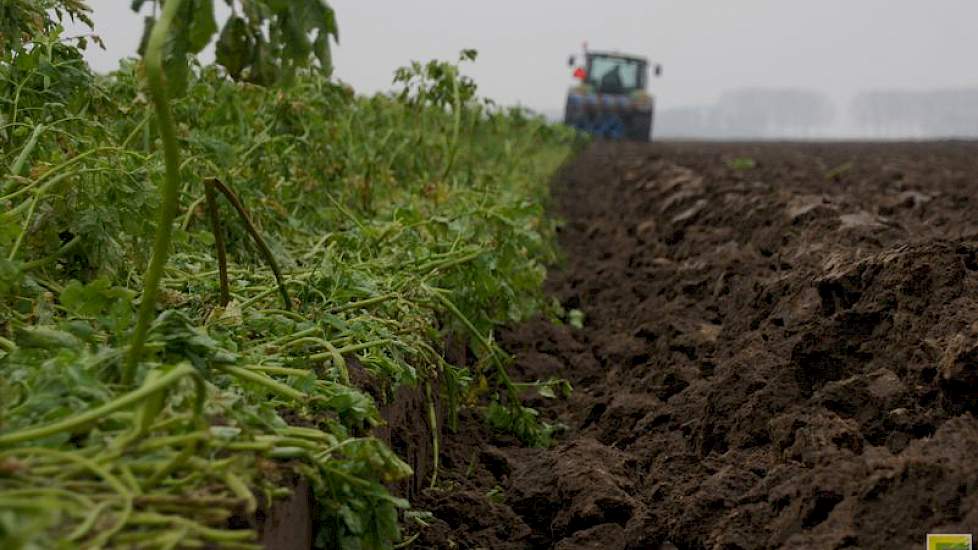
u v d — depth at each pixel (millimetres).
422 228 6758
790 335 5574
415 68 9812
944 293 4848
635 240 11727
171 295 4613
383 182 9125
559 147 23609
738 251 8336
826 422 4316
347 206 8625
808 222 8172
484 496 4906
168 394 3100
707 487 4371
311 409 3781
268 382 3549
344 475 3447
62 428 2672
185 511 2688
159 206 4652
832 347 4941
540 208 6680
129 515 2551
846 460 3994
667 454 5148
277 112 7586
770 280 6762
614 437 5762
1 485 2566
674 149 31641
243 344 4246
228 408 3133
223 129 7426
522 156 16078
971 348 4180
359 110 9867
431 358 5480
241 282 5180
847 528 3566
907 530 3436
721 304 7492
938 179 14555
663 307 7859
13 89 5277
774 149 31438
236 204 4367
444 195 7734
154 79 2939
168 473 2748
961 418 3990
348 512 3525
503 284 6438
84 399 2988
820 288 5582
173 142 3041
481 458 5602
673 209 11547
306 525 3467
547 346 7711
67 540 2334
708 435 5000
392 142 10414
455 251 6188
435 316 6160
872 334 4961
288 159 7613
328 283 5141
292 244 6879
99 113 5629
